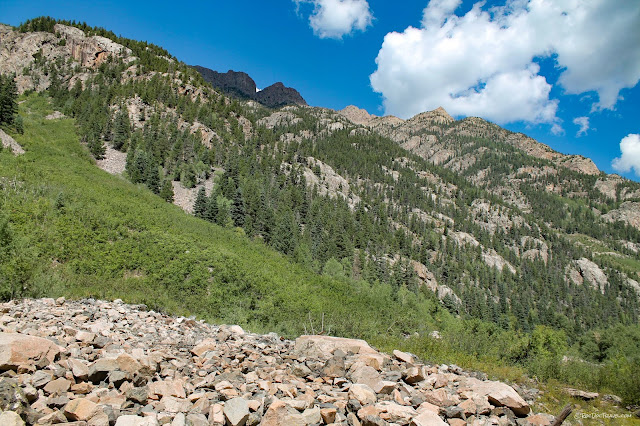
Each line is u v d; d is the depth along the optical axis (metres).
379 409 5.75
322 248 86.75
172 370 6.77
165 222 51.31
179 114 124.69
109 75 135.88
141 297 21.00
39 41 140.12
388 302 56.69
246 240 66.00
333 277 67.44
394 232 163.62
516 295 147.12
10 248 17.08
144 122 113.12
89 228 36.19
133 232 40.97
